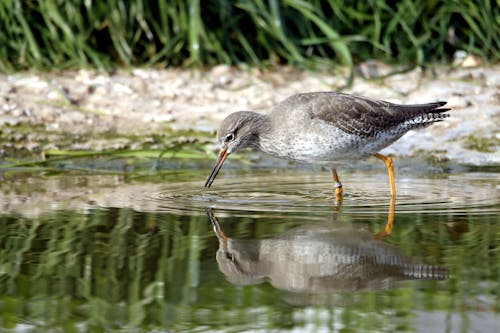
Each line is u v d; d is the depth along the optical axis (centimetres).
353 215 1059
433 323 706
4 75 1650
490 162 1402
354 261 874
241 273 841
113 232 979
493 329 692
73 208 1092
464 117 1565
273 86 1659
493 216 1041
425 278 820
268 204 1126
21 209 1084
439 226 998
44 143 1458
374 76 1703
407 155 1441
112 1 1695
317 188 1237
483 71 1734
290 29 1777
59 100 1588
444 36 1780
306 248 920
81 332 696
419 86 1662
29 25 1717
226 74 1706
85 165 1402
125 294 780
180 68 1731
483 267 845
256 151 1489
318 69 1725
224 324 711
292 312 738
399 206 1106
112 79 1667
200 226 1008
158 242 941
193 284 809
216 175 1326
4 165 1355
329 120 1175
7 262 868
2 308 745
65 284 805
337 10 1758
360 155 1215
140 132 1517
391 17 1797
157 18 1752
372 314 731
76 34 1719
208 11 1767
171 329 701
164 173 1348
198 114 1577
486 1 1778
